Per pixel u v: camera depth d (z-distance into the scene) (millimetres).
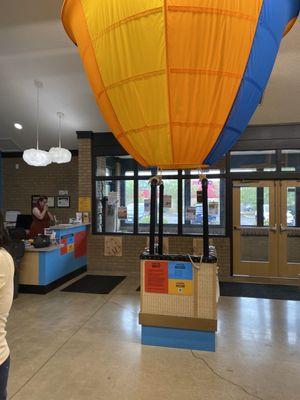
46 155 5137
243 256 5930
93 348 2992
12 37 4293
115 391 2324
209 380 2465
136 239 6258
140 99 2162
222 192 6023
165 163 2498
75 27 2412
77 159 8133
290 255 5793
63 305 4230
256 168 5887
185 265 2986
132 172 6391
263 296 4625
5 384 1300
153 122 2217
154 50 2014
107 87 2254
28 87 5383
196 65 2010
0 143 7668
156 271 3039
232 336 3258
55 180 8234
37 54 4613
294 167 5781
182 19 1937
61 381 2447
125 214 6430
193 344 2975
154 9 1951
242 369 2625
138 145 2406
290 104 5227
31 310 4035
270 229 5852
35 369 2617
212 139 2242
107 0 2088
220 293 4777
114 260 6336
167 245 6051
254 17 2006
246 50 2043
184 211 6152
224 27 1949
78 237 6031
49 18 3932
